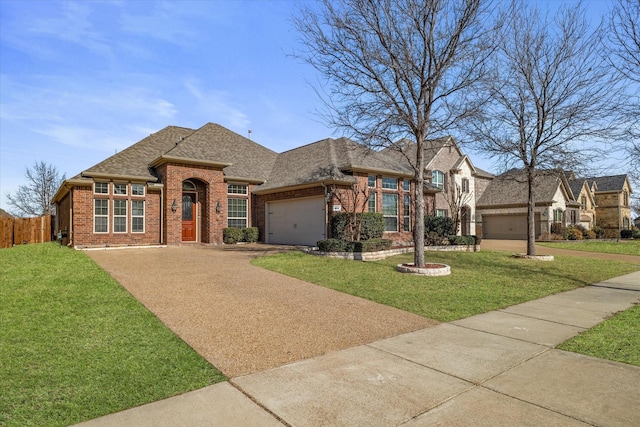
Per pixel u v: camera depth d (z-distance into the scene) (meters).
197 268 11.40
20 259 12.34
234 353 5.00
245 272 10.97
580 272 12.62
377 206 19.91
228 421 3.30
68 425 3.23
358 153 19.97
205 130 22.78
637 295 9.06
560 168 15.55
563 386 4.01
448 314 7.10
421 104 11.93
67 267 10.84
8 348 4.94
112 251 15.48
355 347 5.30
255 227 21.20
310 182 17.98
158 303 7.39
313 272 11.16
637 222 49.16
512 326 6.36
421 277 10.73
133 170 18.39
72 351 4.90
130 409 3.51
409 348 5.25
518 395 3.79
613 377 4.25
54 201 24.31
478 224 34.81
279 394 3.83
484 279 10.73
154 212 18.66
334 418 3.35
